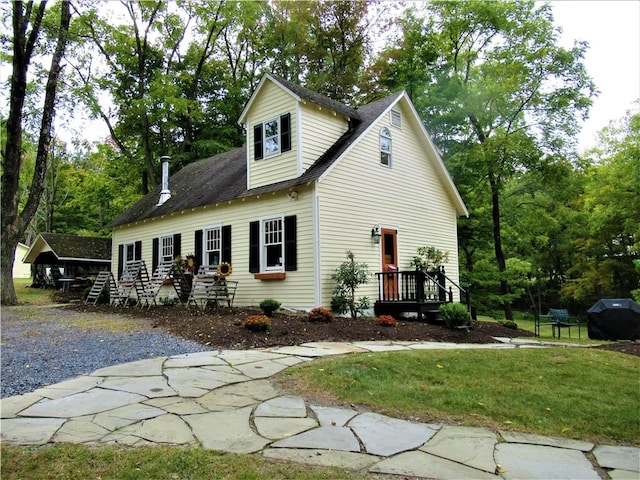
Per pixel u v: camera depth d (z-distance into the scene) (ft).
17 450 11.15
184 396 15.56
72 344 25.38
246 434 12.29
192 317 34.40
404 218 45.03
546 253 92.79
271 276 38.52
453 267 51.96
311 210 36.17
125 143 88.74
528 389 17.52
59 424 12.89
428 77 67.56
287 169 39.34
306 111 39.52
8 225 54.49
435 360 21.24
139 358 21.68
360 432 12.80
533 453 11.93
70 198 129.18
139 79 80.48
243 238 42.50
